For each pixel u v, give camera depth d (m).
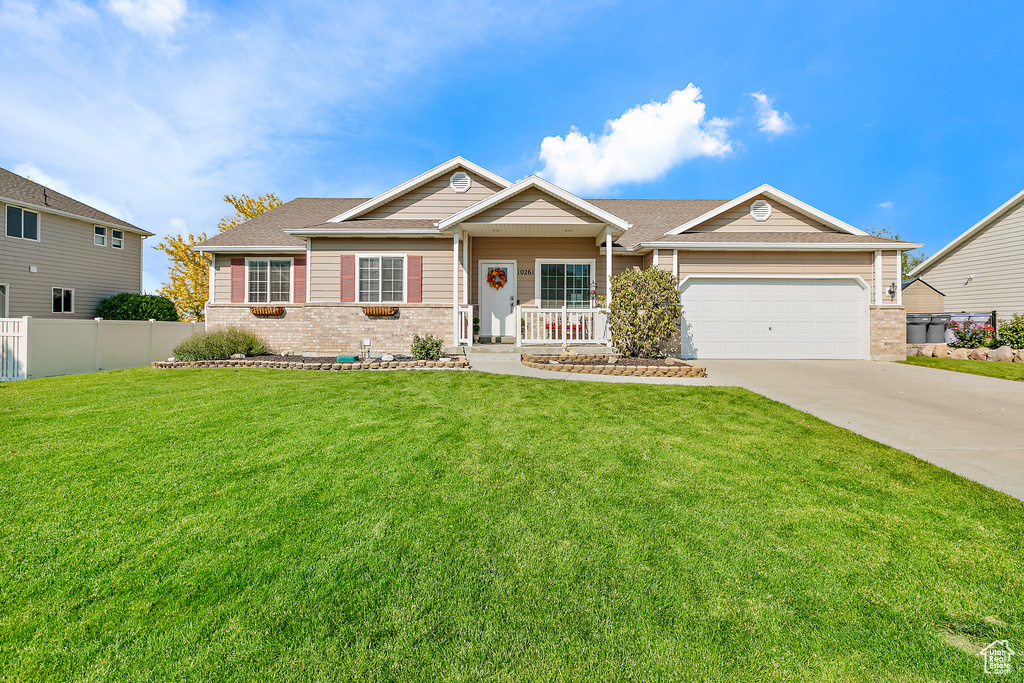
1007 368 10.27
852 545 2.70
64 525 2.88
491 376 8.50
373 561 2.51
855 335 12.09
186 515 3.03
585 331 11.36
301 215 16.06
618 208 16.52
